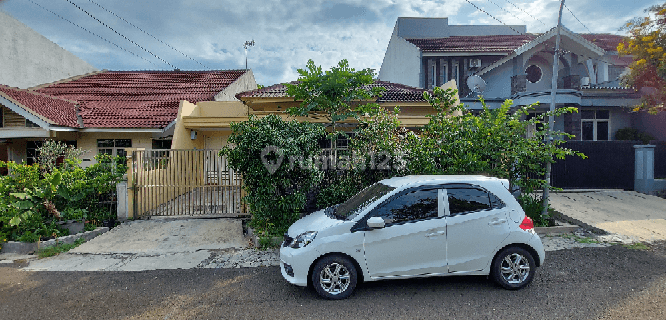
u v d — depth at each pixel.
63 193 7.32
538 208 7.50
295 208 6.73
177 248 6.48
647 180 10.30
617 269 5.07
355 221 4.27
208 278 5.04
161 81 17.92
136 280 5.00
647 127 14.70
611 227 7.18
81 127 11.41
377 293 4.38
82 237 6.95
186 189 8.27
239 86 18.62
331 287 4.23
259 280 4.93
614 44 16.47
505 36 18.72
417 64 16.28
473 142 7.14
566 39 14.56
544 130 7.45
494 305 4.00
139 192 8.17
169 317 3.88
